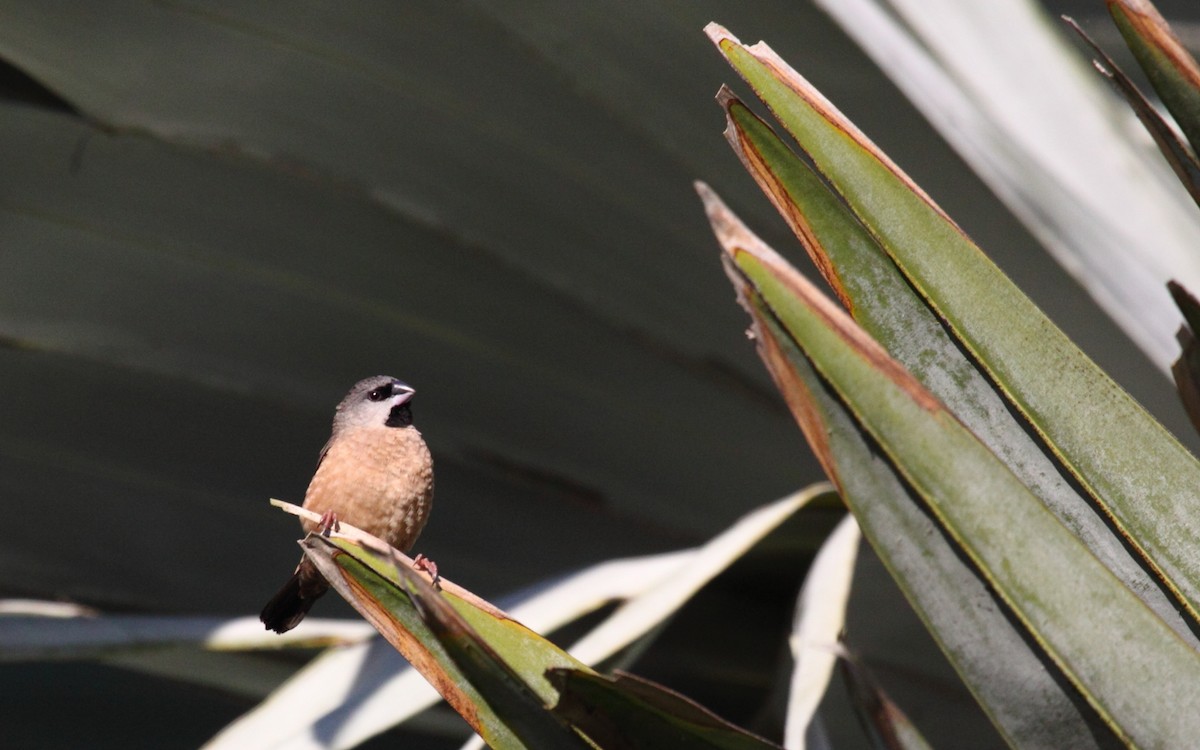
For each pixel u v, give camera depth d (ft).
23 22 25.75
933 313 12.15
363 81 27.45
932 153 24.54
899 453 10.70
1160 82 12.85
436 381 32.42
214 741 20.83
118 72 26.94
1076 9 38.40
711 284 30.30
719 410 31.83
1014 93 25.53
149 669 28.76
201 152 28.73
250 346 32.12
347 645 22.34
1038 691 10.74
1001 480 10.68
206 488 33.37
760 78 12.34
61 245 29.96
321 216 30.12
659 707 10.94
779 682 28.07
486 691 11.02
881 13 24.57
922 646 25.31
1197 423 13.52
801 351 10.82
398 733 30.45
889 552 10.83
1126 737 10.39
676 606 20.13
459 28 26.30
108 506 33.19
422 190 29.66
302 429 33.06
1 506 32.89
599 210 29.55
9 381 31.76
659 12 25.09
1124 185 25.43
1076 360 11.86
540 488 33.12
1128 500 11.61
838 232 12.23
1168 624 10.67
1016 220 24.17
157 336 31.68
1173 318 23.84
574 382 32.07
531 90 27.35
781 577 30.12
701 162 27.99
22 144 28.09
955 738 26.00
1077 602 10.57
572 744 11.18
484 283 31.07
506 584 33.68
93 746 30.37
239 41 26.50
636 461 32.76
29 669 30.04
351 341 32.14
